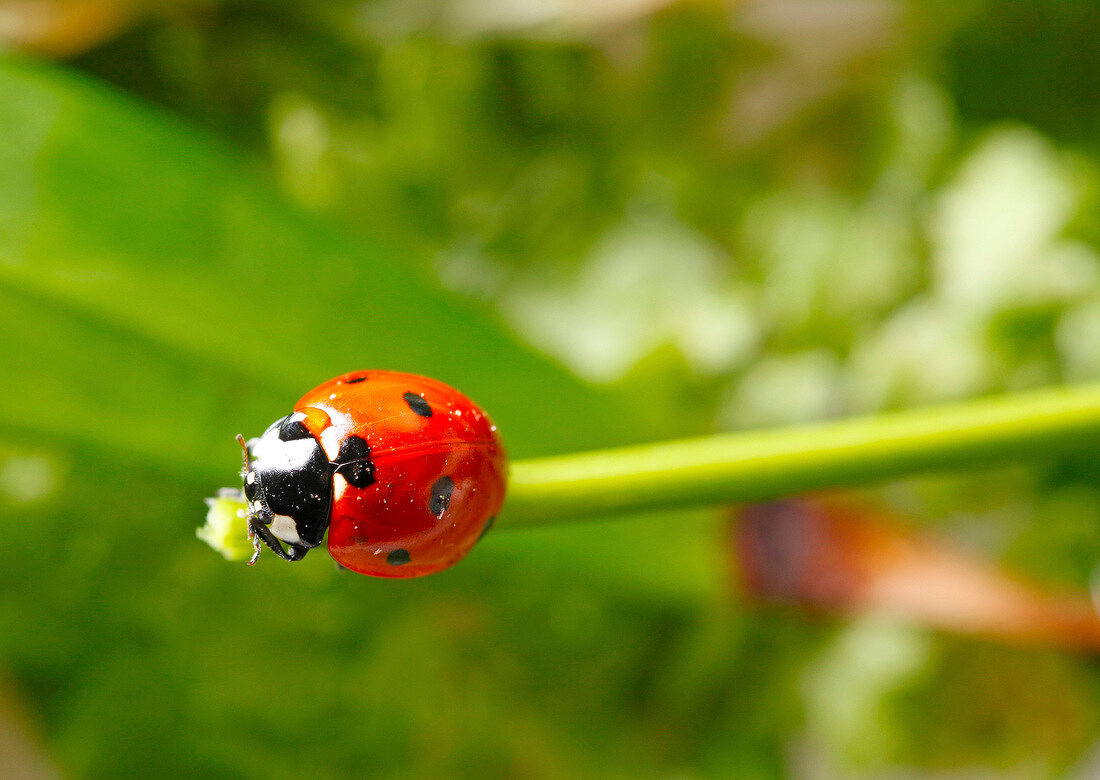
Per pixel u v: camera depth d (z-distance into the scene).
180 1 0.12
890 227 0.12
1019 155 0.11
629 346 0.11
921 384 0.11
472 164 0.13
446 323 0.10
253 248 0.10
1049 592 0.10
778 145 0.12
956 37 0.12
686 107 0.12
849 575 0.10
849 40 0.12
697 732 0.11
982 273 0.11
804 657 0.11
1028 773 0.10
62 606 0.10
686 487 0.08
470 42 0.12
